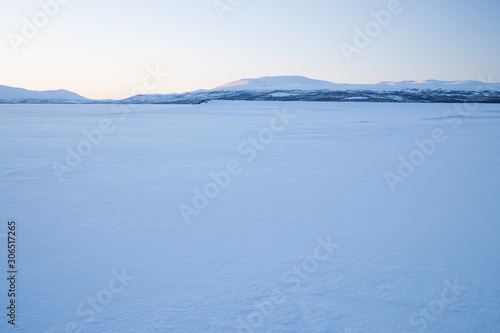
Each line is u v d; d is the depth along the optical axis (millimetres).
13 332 2477
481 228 4766
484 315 2707
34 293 3033
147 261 3695
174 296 2967
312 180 8172
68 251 3973
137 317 2658
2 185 7535
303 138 17562
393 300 2910
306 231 4664
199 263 3641
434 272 3443
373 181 8078
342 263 3643
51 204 6027
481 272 3443
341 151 13195
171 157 11633
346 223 5008
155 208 5809
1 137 17438
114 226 4875
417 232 4609
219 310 2750
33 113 46375
